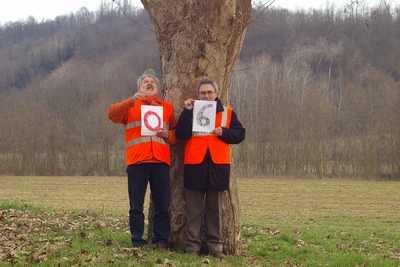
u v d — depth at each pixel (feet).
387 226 57.21
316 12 197.36
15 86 245.45
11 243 24.21
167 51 24.07
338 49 190.29
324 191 104.17
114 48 237.04
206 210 23.21
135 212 23.22
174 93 23.84
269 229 40.88
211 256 22.68
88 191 99.40
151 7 24.36
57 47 262.26
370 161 140.77
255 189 107.96
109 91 173.17
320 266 23.94
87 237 27.27
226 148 22.91
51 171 160.86
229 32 23.70
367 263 24.90
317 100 151.94
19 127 161.07
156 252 22.57
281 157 150.30
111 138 159.33
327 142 147.64
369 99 146.61
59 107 174.91
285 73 173.68
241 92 166.81
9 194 92.22
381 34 191.31
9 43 302.86
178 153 23.89
